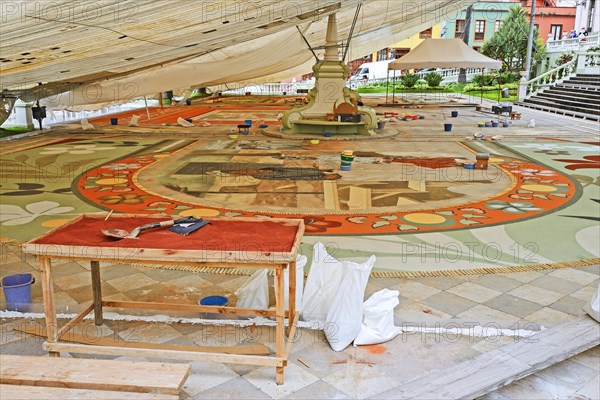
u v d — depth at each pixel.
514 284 4.64
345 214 6.86
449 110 23.69
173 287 4.52
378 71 45.44
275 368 3.34
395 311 4.08
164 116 20.41
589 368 3.48
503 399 3.15
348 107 14.27
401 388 3.04
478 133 14.32
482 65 22.33
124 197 7.75
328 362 3.39
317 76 14.66
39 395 2.75
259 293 3.98
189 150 12.03
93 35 4.16
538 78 26.50
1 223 6.42
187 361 3.41
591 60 25.53
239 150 12.05
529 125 16.78
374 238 5.90
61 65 4.86
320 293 3.94
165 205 7.31
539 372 3.43
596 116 18.58
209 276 4.76
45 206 7.23
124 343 3.47
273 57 14.97
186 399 3.02
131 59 5.57
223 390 3.11
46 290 3.24
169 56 6.43
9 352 3.51
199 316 3.95
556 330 3.70
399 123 18.08
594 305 3.88
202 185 8.51
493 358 3.34
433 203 7.40
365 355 3.47
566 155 11.42
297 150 12.08
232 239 3.34
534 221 6.56
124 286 4.53
